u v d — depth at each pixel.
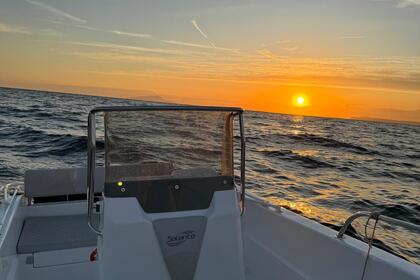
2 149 14.68
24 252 2.95
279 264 3.01
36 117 24.73
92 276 3.04
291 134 31.02
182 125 2.14
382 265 2.18
